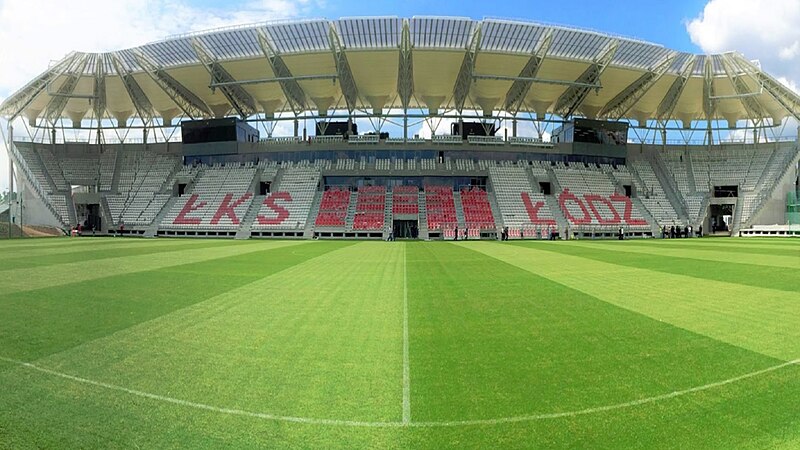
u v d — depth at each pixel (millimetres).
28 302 10695
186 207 53438
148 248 28359
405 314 9633
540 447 4254
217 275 15477
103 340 7613
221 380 5887
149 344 7418
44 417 4887
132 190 57000
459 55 48312
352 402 5219
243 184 55031
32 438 4445
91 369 6277
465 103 58844
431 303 10812
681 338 7762
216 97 56875
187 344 7426
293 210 51594
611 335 7977
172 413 4965
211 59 48938
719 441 4363
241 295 11742
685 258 22078
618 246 32562
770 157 57969
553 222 51125
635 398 5320
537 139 57469
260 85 53531
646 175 59938
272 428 4625
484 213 52031
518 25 44875
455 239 46344
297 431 4566
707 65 52344
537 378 5938
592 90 54875
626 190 58250
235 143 57500
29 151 59062
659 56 49375
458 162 56625
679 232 50500
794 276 15305
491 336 7938
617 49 47906
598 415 4898
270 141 57312
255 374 6098
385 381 5848
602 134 58719
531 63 49125
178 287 12930
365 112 59125
